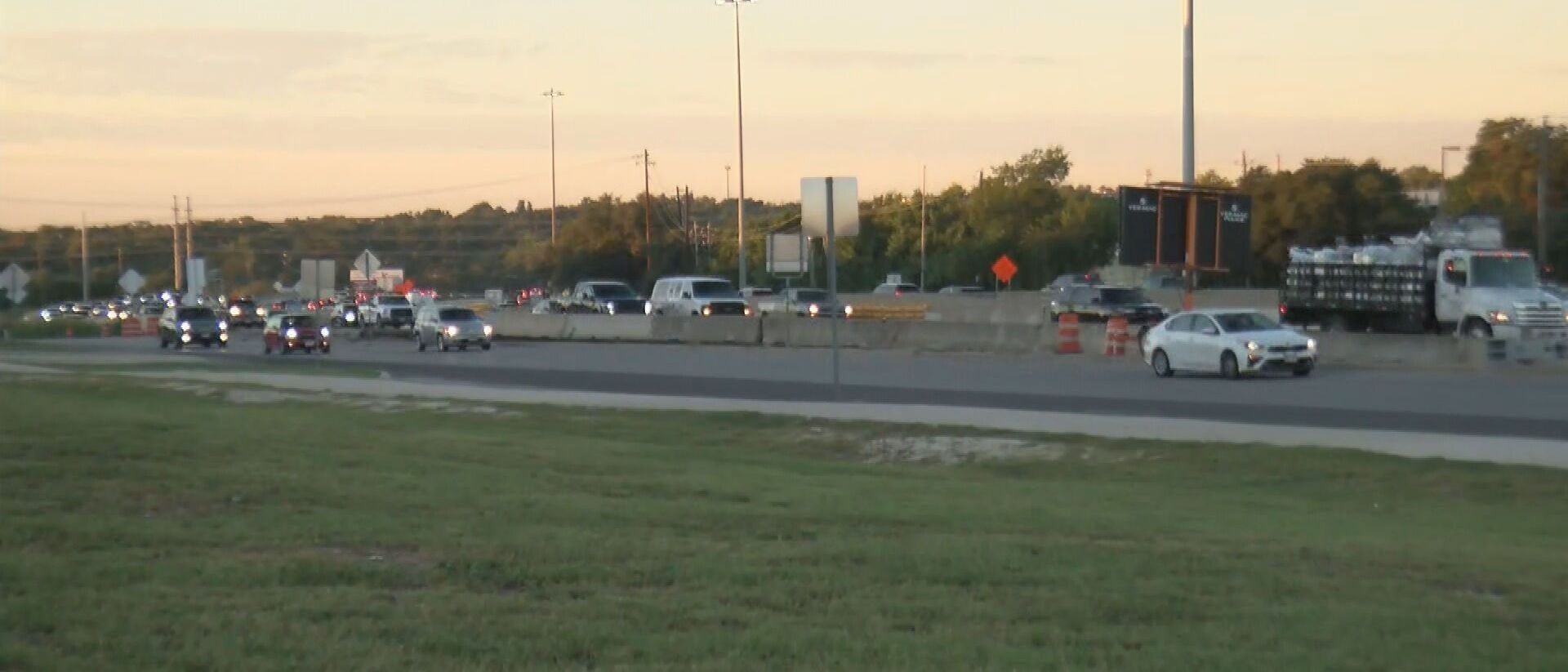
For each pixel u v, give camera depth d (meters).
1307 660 15.08
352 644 15.02
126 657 14.46
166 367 84.75
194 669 14.10
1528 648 15.77
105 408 44.84
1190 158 87.19
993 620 16.69
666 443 41.56
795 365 83.50
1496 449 36.16
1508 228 163.38
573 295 139.88
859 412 47.88
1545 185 153.62
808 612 16.97
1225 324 68.19
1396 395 56.00
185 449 32.59
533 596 17.72
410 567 19.41
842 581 18.77
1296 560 20.84
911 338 97.81
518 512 24.70
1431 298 84.75
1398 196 171.38
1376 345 75.44
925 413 47.41
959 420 45.12
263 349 118.19
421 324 111.94
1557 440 38.47
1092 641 15.78
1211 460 35.94
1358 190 169.12
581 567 19.39
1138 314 101.69
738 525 23.67
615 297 134.00
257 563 19.45
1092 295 104.69
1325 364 75.69
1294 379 66.44
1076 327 89.19
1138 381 66.38
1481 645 15.81
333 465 30.95
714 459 36.44
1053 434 40.72
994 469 36.88
